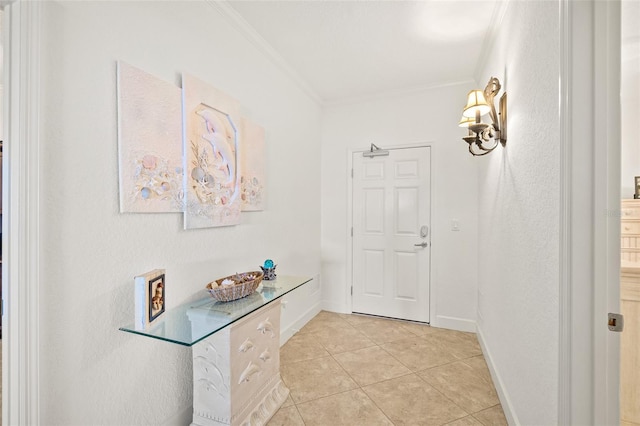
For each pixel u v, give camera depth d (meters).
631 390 1.39
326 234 3.57
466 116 2.00
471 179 2.96
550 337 1.15
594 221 0.98
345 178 3.49
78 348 1.16
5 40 1.01
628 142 1.42
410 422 1.70
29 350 1.02
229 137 1.91
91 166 1.20
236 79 2.05
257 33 2.21
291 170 2.85
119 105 1.28
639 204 1.39
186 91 1.59
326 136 3.55
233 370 1.51
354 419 1.73
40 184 1.04
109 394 1.27
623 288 1.40
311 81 3.03
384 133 3.32
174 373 1.58
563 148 1.02
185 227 1.59
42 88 1.05
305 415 1.76
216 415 1.53
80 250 1.17
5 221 1.02
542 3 1.22
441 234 3.08
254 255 2.25
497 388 1.95
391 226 3.30
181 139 1.57
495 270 2.08
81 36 1.17
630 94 1.41
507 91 1.77
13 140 1.01
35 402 1.03
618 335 0.97
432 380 2.10
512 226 1.64
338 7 1.94
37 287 1.03
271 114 2.50
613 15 0.96
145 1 1.42
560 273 1.04
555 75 1.10
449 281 3.04
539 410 1.26
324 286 3.57
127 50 1.33
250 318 1.65
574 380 1.01
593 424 0.99
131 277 1.35
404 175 3.25
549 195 1.15
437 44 2.36
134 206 1.34
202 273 1.75
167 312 1.49
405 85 3.12
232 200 1.93
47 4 1.06
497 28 2.02
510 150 1.68
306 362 2.35
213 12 1.85
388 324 3.13
